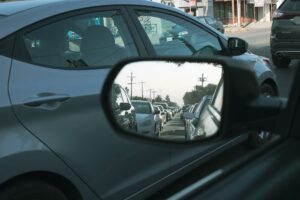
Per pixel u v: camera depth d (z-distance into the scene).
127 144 3.54
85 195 3.31
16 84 3.10
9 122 2.97
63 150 3.18
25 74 3.18
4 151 2.92
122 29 3.95
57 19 3.53
